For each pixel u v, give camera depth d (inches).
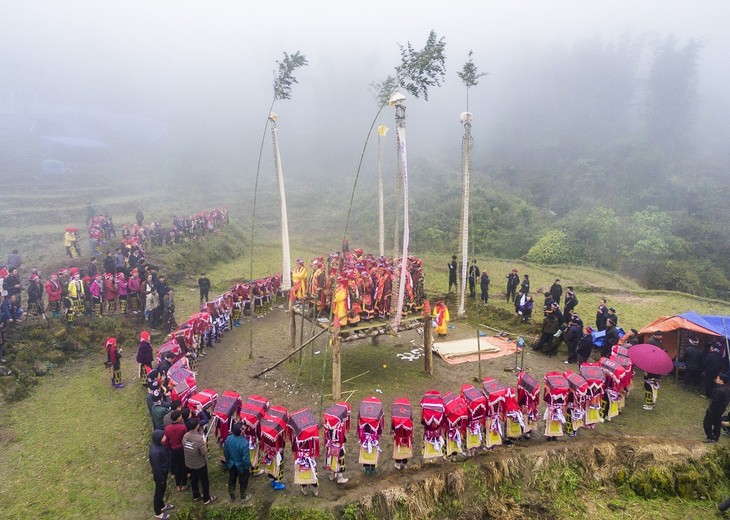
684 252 1275.8
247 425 381.1
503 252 1428.4
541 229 1457.9
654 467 429.1
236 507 353.7
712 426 461.7
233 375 580.1
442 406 392.5
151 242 1154.0
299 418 360.8
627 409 515.5
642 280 1166.3
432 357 590.2
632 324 789.2
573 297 701.3
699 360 556.4
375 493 367.6
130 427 471.5
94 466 413.1
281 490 370.3
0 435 458.0
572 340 613.9
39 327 653.9
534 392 435.5
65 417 491.8
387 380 565.9
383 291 560.1
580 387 443.8
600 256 1300.4
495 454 423.2
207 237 1316.4
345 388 542.3
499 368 604.7
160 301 749.9
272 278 901.2
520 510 399.9
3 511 360.2
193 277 1103.6
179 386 434.6
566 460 432.1
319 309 599.8
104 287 759.7
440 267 1230.9
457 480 392.5
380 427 384.2
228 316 747.4
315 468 363.6
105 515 357.4
